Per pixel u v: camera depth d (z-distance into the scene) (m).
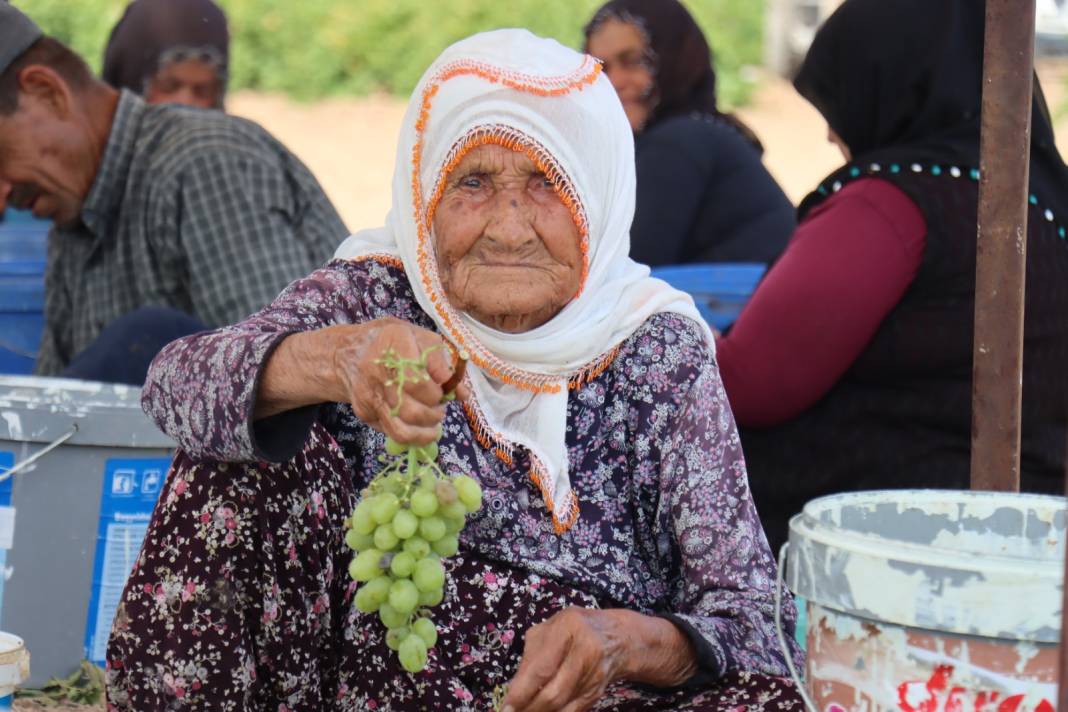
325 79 18.45
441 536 2.15
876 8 3.57
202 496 2.35
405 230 2.52
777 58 19.20
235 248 4.04
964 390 3.46
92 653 3.15
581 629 2.20
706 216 4.97
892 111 3.56
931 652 1.91
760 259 4.93
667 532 2.60
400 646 2.20
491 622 2.48
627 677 2.30
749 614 2.44
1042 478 3.47
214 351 2.30
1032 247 3.41
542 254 2.46
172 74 5.16
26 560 3.09
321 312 2.49
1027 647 1.87
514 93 2.43
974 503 2.28
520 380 2.52
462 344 2.51
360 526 2.15
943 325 3.42
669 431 2.57
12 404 3.06
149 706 2.40
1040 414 3.43
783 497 3.62
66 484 3.11
